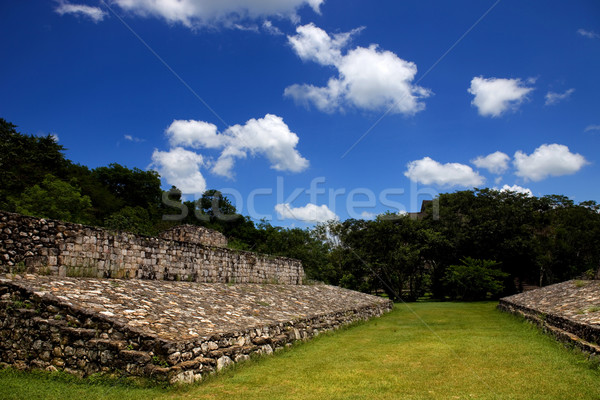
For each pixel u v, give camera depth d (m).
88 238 12.80
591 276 23.38
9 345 8.93
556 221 46.34
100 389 7.64
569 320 13.23
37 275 10.85
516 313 22.12
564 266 43.97
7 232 10.59
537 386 8.39
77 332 8.53
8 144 39.88
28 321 8.93
